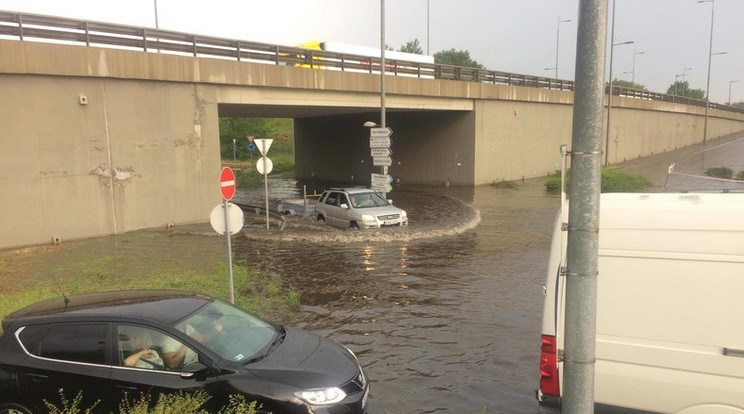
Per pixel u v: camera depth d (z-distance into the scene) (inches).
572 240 133.5
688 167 1572.3
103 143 622.8
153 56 653.9
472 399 224.2
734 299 155.3
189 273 434.6
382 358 267.6
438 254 517.7
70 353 180.2
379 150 749.9
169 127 685.3
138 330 183.3
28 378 177.8
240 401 171.5
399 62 1046.4
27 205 569.3
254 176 1818.4
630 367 166.7
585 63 128.6
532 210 845.8
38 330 184.1
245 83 768.3
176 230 666.2
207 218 737.0
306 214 770.8
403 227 646.5
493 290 391.2
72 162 599.8
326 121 1609.3
